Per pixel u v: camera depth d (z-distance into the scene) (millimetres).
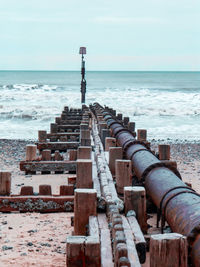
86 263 3666
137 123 32844
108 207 5184
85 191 5234
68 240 3711
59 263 5648
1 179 7219
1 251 6145
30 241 6605
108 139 9930
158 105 46281
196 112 40000
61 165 12367
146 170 6570
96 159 8953
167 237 3391
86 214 5242
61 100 51219
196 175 14461
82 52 31859
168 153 8570
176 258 3369
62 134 17734
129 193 5203
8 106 41281
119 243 3602
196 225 3988
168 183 5766
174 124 32438
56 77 165500
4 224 7457
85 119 18062
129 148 8688
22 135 25797
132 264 3752
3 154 18172
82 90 32094
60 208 7191
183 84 114188
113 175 7738
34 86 84875
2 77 161375
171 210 4914
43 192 7352
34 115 36250
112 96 58938
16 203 7141
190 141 24219
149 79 152000
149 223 6234
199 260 3721
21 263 5641
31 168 12375
